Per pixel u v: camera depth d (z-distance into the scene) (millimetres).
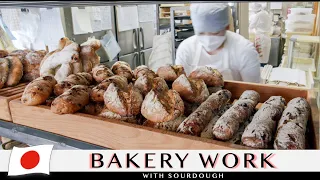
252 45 1565
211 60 1543
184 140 701
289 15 2148
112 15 2273
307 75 1540
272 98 941
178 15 1637
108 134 818
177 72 1094
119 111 843
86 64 1243
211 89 1077
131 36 2512
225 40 1497
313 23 2068
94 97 941
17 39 2014
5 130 1031
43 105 956
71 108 870
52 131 927
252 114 888
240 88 1178
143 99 879
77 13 1943
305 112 813
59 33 1881
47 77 1041
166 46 2117
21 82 1331
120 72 1106
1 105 1017
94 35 2129
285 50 2205
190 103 952
